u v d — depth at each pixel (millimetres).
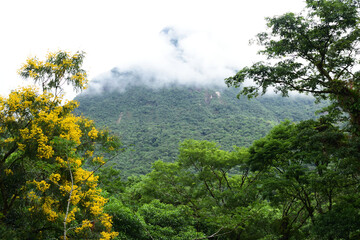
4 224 6227
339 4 10570
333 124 14078
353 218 10750
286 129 16641
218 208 15430
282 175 14383
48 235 6969
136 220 13133
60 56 8375
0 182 6707
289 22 11422
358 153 9922
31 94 7383
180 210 17734
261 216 14672
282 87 12750
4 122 7027
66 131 7500
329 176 10898
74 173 7387
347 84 11422
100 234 7438
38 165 6648
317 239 11625
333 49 11633
